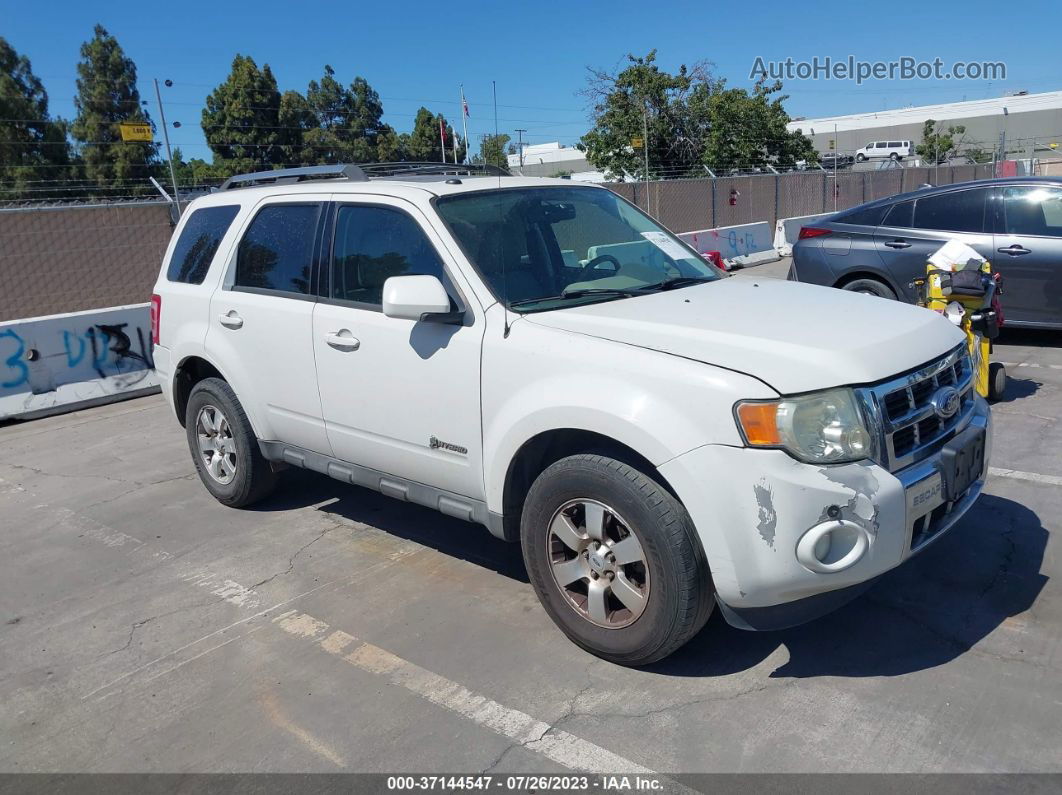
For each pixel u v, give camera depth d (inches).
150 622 159.2
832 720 118.9
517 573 170.7
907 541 119.5
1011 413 250.4
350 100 1614.2
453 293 149.0
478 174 206.5
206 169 1355.8
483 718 124.2
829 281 338.6
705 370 118.2
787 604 119.4
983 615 143.6
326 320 168.7
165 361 215.8
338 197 174.2
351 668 139.5
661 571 122.0
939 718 117.9
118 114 1440.7
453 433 148.6
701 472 115.4
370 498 217.3
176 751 121.5
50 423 313.0
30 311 586.2
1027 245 302.7
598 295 151.6
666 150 1165.7
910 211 326.3
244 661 143.7
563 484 131.3
